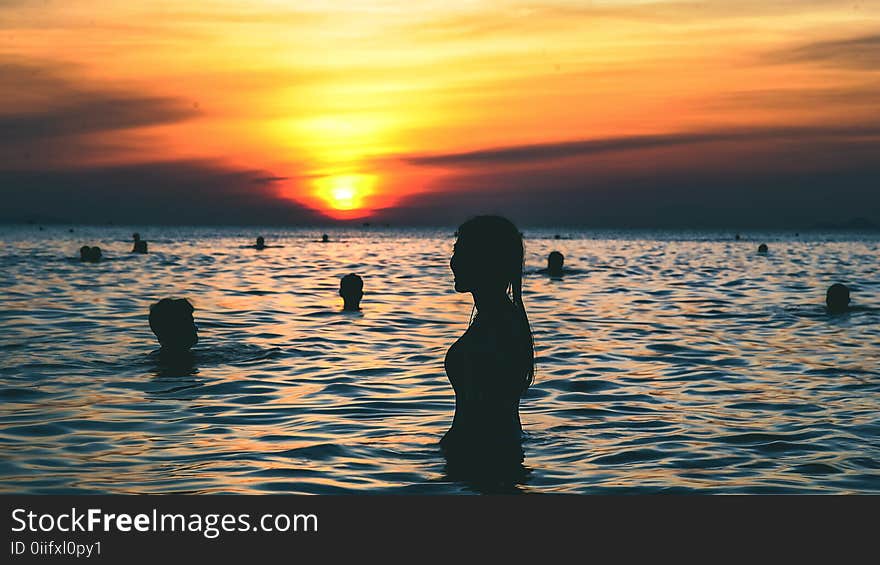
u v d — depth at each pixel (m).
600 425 7.45
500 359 5.80
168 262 36.12
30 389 8.94
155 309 11.47
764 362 11.13
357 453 6.42
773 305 18.94
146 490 5.57
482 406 5.91
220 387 9.13
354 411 8.02
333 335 13.53
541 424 7.47
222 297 20.02
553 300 19.80
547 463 6.14
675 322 15.56
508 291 6.04
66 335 13.14
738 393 9.04
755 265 38.19
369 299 19.92
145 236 103.88
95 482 5.74
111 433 7.12
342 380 9.64
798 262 41.66
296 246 67.38
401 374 10.07
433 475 5.81
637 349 12.21
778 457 6.40
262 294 20.95
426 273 30.86
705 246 74.12
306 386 9.27
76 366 10.34
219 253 48.31
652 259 44.69
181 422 7.54
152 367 10.33
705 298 20.72
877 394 9.01
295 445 6.70
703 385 9.50
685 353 11.86
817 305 18.92
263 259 41.12
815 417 7.85
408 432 7.14
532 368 5.96
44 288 21.61
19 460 6.26
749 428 7.36
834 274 31.27
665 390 9.20
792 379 9.91
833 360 11.31
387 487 5.58
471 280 5.84
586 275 29.00
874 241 106.19
